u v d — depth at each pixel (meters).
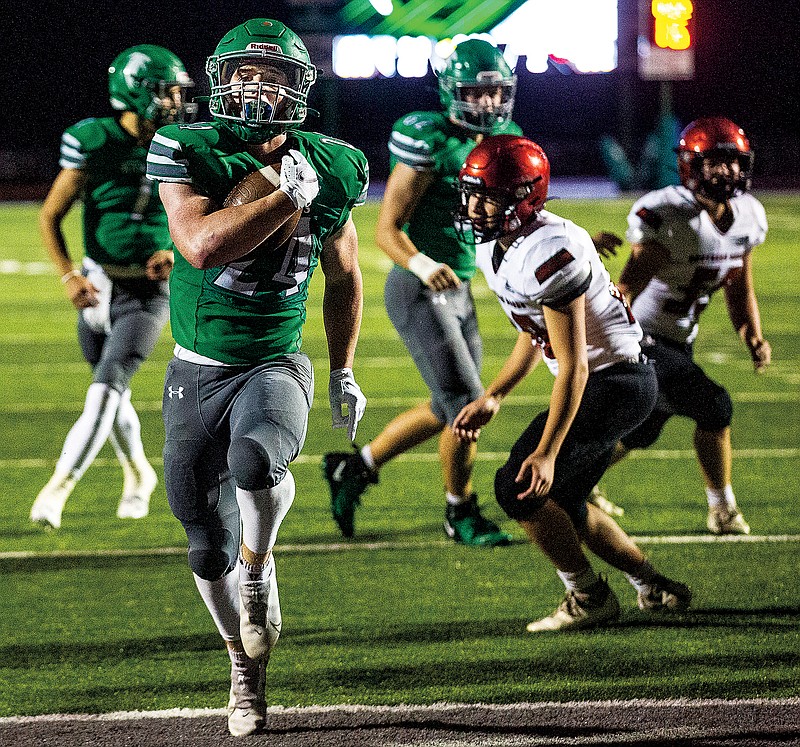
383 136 75.75
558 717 7.48
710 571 10.59
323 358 22.00
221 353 7.08
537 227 8.19
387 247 11.29
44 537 11.91
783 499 12.95
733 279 11.51
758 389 19.02
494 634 9.11
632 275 10.77
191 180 6.80
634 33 67.88
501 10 68.69
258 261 6.94
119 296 11.82
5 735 7.27
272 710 7.64
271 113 6.81
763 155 69.62
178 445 7.09
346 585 10.40
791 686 7.97
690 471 14.34
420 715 7.53
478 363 11.93
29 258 36.69
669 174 59.41
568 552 8.92
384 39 69.94
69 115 69.75
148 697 7.91
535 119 79.44
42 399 18.62
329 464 11.78
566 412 8.11
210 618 9.62
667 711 7.55
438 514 12.70
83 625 9.44
